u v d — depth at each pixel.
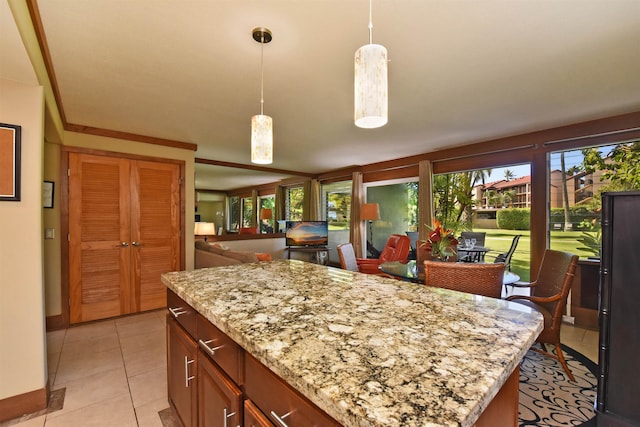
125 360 2.47
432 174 4.59
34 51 1.57
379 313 1.07
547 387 2.07
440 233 2.80
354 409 0.54
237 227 10.15
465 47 1.78
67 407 1.85
